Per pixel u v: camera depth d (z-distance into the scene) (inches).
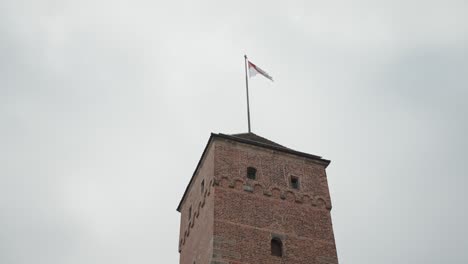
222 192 1238.9
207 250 1171.3
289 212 1258.6
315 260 1189.7
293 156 1387.8
